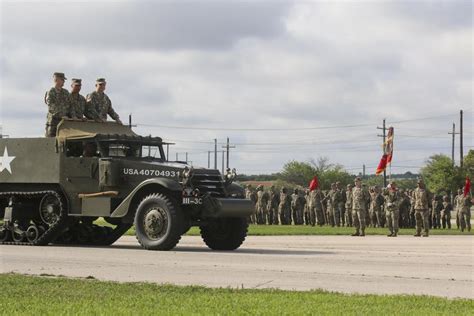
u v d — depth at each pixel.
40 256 17.50
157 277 13.64
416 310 10.03
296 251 19.97
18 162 21.75
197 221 20.20
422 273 14.52
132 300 10.77
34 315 9.58
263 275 13.97
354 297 11.07
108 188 20.61
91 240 22.30
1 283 12.50
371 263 16.31
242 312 9.84
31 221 21.95
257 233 31.08
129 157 20.86
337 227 41.44
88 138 20.95
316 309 10.06
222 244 20.77
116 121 22.50
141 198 20.14
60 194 21.25
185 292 11.52
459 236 32.16
